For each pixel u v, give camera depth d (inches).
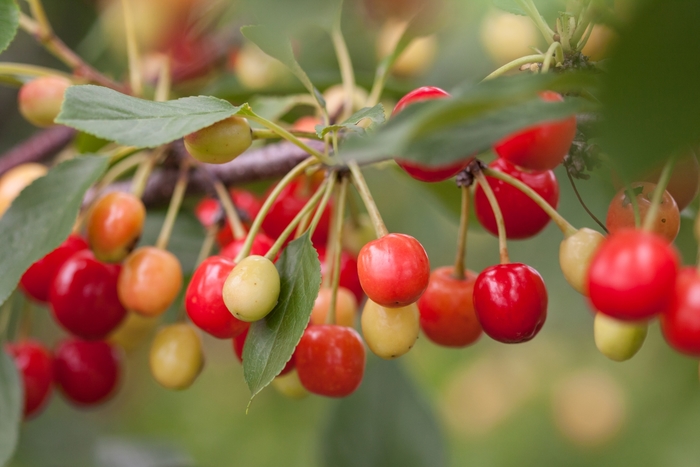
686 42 12.8
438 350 38.5
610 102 13.0
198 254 20.4
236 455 35.0
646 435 34.2
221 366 39.4
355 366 16.2
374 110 15.4
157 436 35.4
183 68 24.3
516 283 15.8
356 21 24.5
